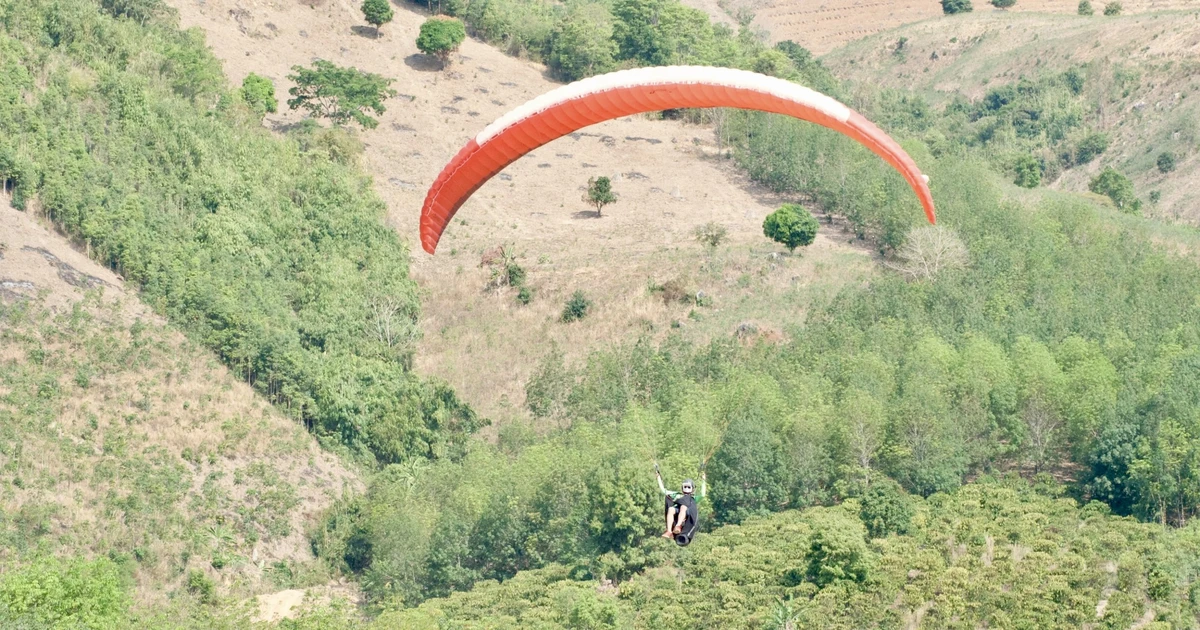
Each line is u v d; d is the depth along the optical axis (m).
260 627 95.25
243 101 182.12
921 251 151.12
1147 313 139.50
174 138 152.38
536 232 169.88
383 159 187.25
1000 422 122.88
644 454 114.12
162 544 107.44
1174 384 121.50
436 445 128.38
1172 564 100.44
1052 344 131.62
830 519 103.06
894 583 94.88
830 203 174.25
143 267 133.50
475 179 52.16
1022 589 92.69
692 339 142.88
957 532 103.31
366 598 110.62
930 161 174.62
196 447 118.38
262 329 132.12
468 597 101.81
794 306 147.50
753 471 113.25
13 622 82.62
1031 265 150.62
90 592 87.62
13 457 107.81
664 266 157.25
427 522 112.25
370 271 152.88
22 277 124.69
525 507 111.19
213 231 143.38
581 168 190.88
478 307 151.75
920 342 129.50
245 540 112.69
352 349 139.38
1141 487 113.62
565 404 133.75
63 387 116.81
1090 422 119.94
